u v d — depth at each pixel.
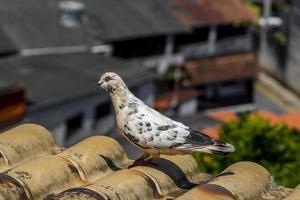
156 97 42.94
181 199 6.40
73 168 7.21
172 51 44.69
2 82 30.47
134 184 6.80
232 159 16.28
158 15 43.88
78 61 35.50
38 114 29.41
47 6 39.94
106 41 39.91
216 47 47.91
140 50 42.72
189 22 46.12
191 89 45.81
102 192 6.48
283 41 50.59
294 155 16.89
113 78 7.23
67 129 31.50
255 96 49.44
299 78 49.44
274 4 55.28
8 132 7.84
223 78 46.91
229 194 6.58
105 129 33.78
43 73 32.75
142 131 7.04
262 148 16.80
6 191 6.39
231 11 48.56
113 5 42.88
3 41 36.06
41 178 6.80
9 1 39.50
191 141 6.98
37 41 36.97
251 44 52.56
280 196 7.08
